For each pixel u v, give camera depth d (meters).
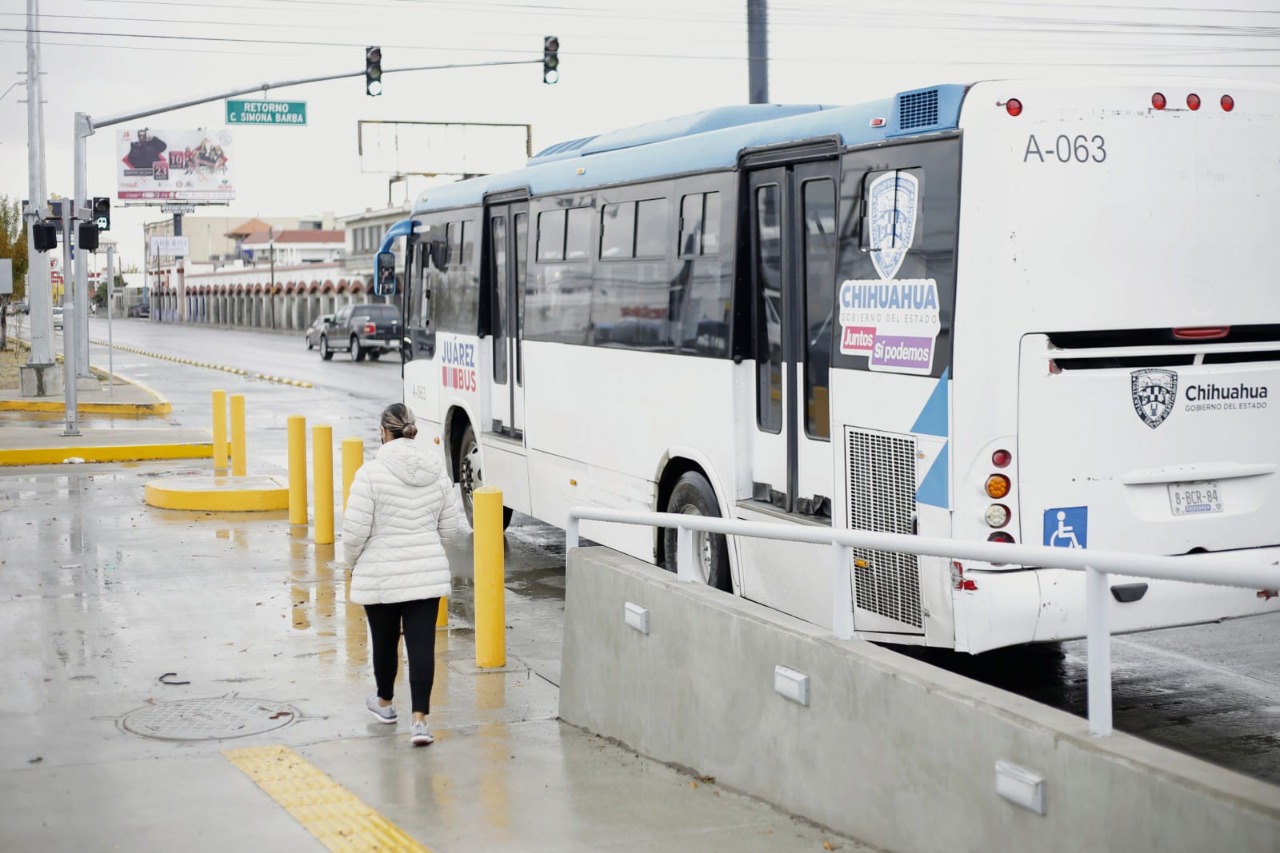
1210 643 14.56
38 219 49.19
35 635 15.62
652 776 10.74
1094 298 11.30
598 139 18.19
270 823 9.45
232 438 28.05
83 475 29.48
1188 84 11.60
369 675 13.98
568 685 12.54
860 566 12.24
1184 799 6.24
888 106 11.85
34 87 49.78
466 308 22.11
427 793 10.30
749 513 14.12
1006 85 11.09
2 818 9.59
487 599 14.24
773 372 14.00
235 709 12.74
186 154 163.88
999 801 7.43
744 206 14.26
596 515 12.42
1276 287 11.98
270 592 17.84
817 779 9.19
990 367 11.04
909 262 11.54
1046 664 13.91
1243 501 11.97
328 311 141.38
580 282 17.98
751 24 42.75
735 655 10.14
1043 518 11.20
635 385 16.50
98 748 11.50
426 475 11.73
